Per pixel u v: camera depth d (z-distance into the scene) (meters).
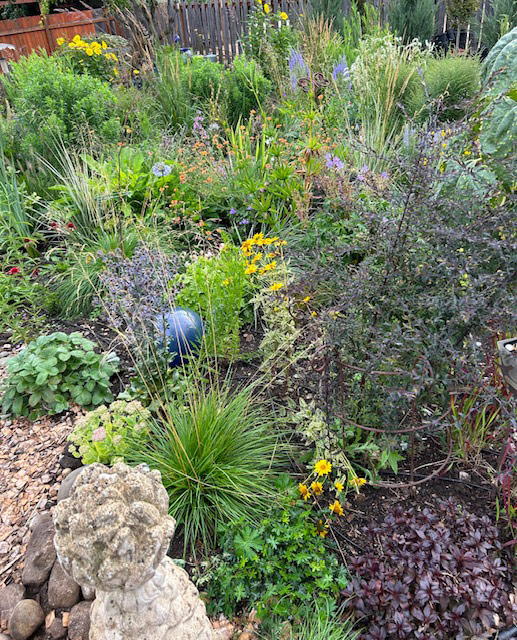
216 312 3.51
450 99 6.27
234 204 4.94
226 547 2.32
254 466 2.67
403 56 7.12
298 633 2.06
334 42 8.62
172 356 3.12
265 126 5.89
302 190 4.72
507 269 2.32
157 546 1.33
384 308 2.56
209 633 1.78
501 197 2.86
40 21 10.26
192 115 7.24
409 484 2.54
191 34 11.53
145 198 4.80
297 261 4.17
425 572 2.19
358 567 2.25
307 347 3.00
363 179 4.04
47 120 5.51
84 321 4.09
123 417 2.73
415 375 2.14
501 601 2.12
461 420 2.46
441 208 2.54
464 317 2.11
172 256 4.22
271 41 8.55
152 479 1.50
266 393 3.24
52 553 2.33
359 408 2.78
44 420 3.19
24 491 2.75
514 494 2.54
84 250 4.54
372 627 2.07
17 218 4.82
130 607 1.48
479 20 9.87
